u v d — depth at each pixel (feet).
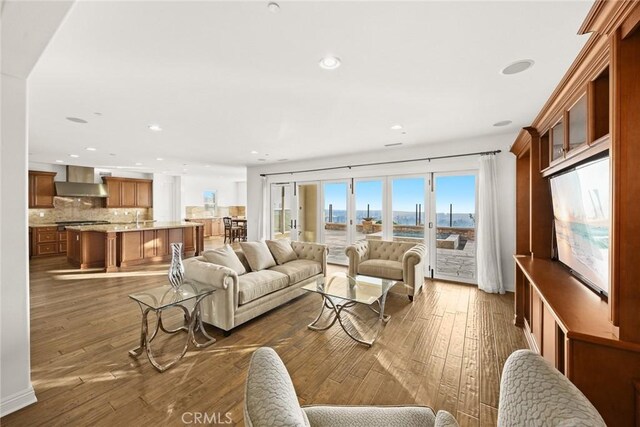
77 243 18.92
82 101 9.24
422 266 13.60
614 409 3.89
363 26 5.40
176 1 4.66
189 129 12.69
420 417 3.84
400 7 4.86
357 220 19.16
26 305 5.86
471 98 9.07
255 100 9.20
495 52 6.35
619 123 3.67
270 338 9.01
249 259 12.05
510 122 11.67
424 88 8.30
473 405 6.03
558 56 6.52
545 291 5.80
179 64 6.86
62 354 7.91
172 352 8.08
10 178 5.61
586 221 5.88
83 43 5.91
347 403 6.10
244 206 39.86
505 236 13.79
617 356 3.86
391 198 17.69
